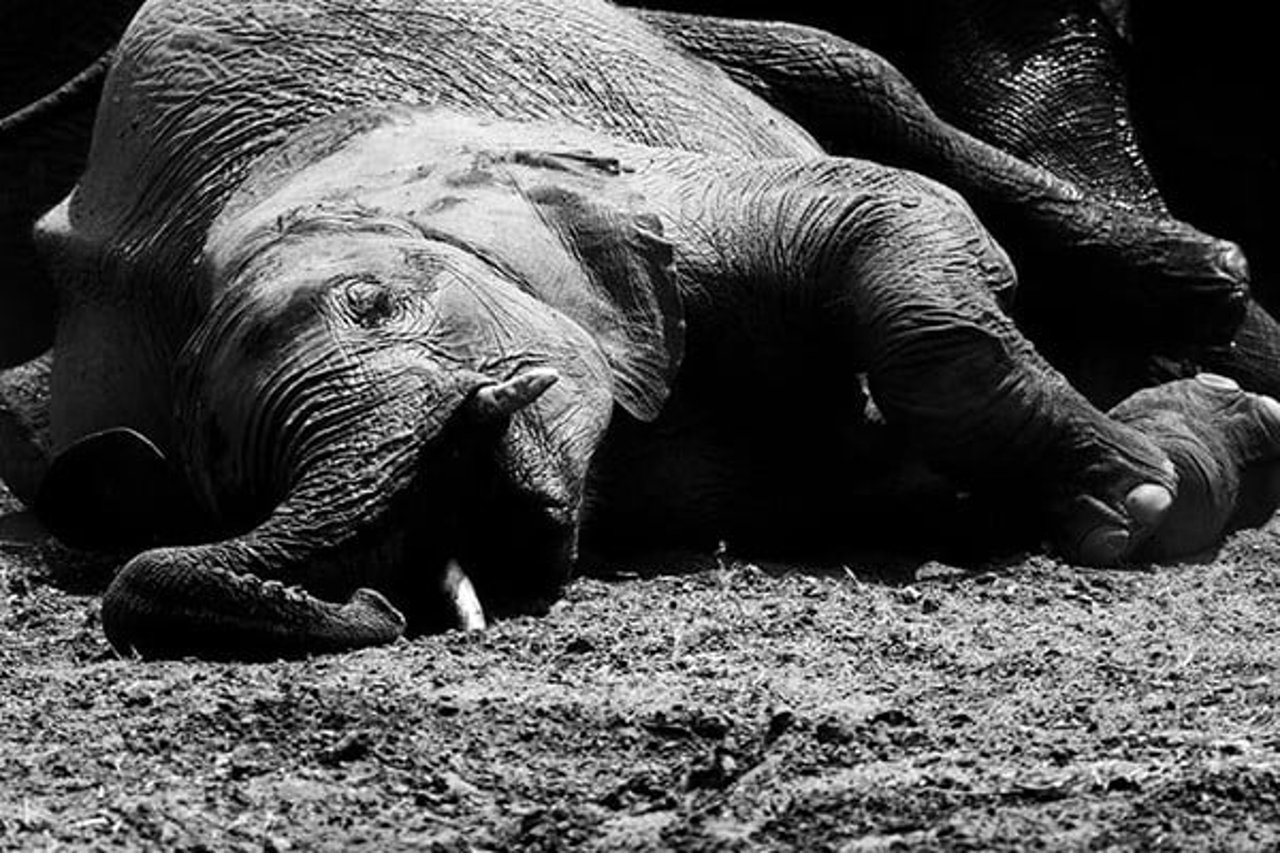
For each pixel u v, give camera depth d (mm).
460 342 12891
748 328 15094
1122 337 18281
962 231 15047
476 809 9453
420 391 12523
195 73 15586
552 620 12836
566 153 14602
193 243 15117
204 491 13406
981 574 14406
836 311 14992
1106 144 19359
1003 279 15156
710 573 14352
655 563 14820
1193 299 17984
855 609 13352
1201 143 22031
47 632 13234
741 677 11484
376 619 12031
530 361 13039
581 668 11703
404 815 9367
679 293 14359
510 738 10328
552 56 16125
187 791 9602
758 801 9352
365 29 15734
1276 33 22266
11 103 19594
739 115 16859
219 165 15234
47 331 19156
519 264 13914
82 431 15703
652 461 14977
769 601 13469
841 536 15664
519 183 14352
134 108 15734
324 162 14891
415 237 13711
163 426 15359
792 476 15414
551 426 13039
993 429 14758
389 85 15531
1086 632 12781
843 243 14945
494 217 14062
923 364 14688
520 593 13148
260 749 10141
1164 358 18531
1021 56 19391
